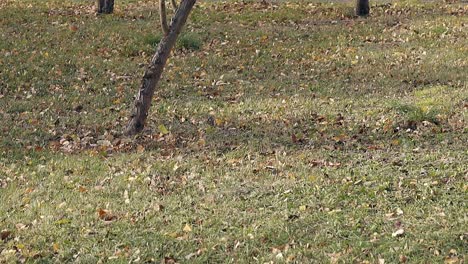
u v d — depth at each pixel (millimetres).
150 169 9047
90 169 9219
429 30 17562
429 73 13820
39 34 17297
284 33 17703
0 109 12211
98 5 20234
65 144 10406
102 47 16281
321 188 8141
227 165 9141
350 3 22125
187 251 6820
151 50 16109
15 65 14688
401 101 11836
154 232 7203
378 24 18578
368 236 6965
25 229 7359
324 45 16547
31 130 11047
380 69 14359
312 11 20594
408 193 7887
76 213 7715
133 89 13422
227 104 12234
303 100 12266
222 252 6805
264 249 6812
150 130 10742
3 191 8492
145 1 22688
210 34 17531
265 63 15117
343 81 13617
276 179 8531
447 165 8680
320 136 10266
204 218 7488
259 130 10633
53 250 6898
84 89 13406
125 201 8008
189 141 10242
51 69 14562
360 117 11078
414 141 9828
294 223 7262
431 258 6477
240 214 7555
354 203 7711
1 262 6660
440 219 7219
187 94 13016
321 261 6520
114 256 6715
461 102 11586
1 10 20250
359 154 9367
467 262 6348
